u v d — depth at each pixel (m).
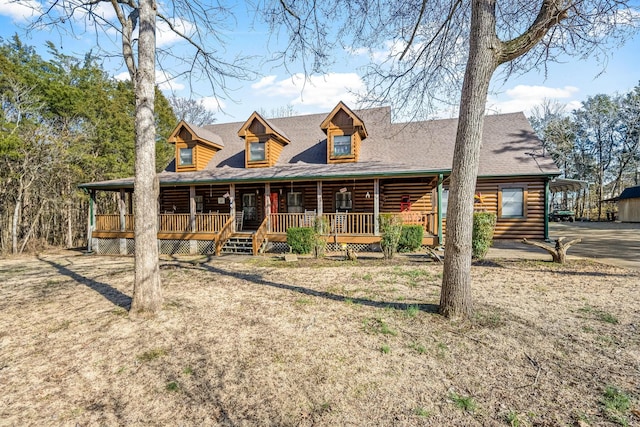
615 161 37.06
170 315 5.11
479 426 2.47
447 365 3.39
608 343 3.82
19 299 6.36
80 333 4.48
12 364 3.65
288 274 8.17
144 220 5.14
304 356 3.67
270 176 12.10
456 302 4.61
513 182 13.25
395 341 3.98
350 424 2.53
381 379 3.16
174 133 15.81
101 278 8.28
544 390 2.91
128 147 19.89
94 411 2.79
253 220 15.72
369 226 12.15
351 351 3.76
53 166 15.97
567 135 34.41
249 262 10.24
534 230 13.10
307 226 12.09
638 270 7.61
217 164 16.08
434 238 11.43
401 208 14.06
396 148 14.88
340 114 13.98
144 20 5.04
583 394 2.84
